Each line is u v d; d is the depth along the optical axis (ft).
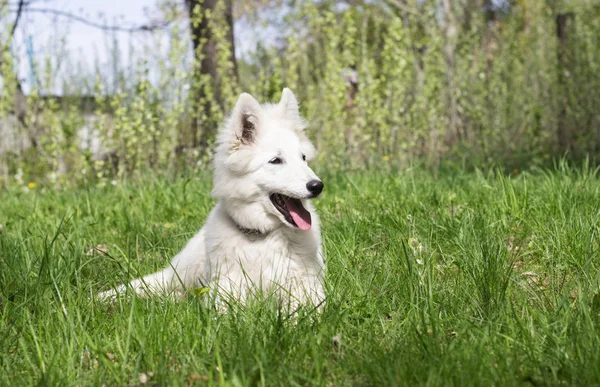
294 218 14.89
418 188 25.14
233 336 12.00
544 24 53.36
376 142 37.37
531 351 10.78
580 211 19.04
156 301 13.99
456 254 16.94
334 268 16.19
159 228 21.74
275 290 14.16
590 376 9.95
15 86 39.09
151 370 11.21
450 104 45.29
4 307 14.15
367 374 10.64
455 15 51.42
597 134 40.57
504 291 13.42
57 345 11.93
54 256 16.78
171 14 36.29
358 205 23.36
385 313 13.78
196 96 38.40
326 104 36.96
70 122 37.27
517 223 19.54
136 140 33.99
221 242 15.40
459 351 10.80
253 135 15.66
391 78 38.24
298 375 10.29
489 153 37.96
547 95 44.16
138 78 34.96
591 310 12.48
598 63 41.63
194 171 33.83
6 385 10.60
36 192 31.50
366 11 46.29
